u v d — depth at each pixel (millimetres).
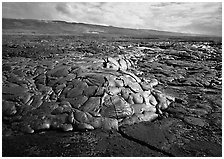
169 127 6363
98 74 8109
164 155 5148
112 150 5285
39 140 5590
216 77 11562
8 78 8625
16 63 11031
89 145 5457
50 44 22578
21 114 6504
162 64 14742
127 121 6492
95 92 7242
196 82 10641
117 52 18281
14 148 5246
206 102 8219
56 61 10633
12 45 19594
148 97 7738
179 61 15992
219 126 6453
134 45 26312
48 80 8180
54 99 7148
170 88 9883
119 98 7145
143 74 11992
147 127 6312
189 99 8523
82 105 6816
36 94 7320
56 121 6215
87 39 35625
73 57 13258
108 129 6125
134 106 7109
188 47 24328
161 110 7430
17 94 7281
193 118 6895
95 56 13875
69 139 5668
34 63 10477
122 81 7922
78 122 6188
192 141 5703
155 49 22312
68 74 8336
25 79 8375
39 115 6398
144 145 5523
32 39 29922
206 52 20719
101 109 6715
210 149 5379
